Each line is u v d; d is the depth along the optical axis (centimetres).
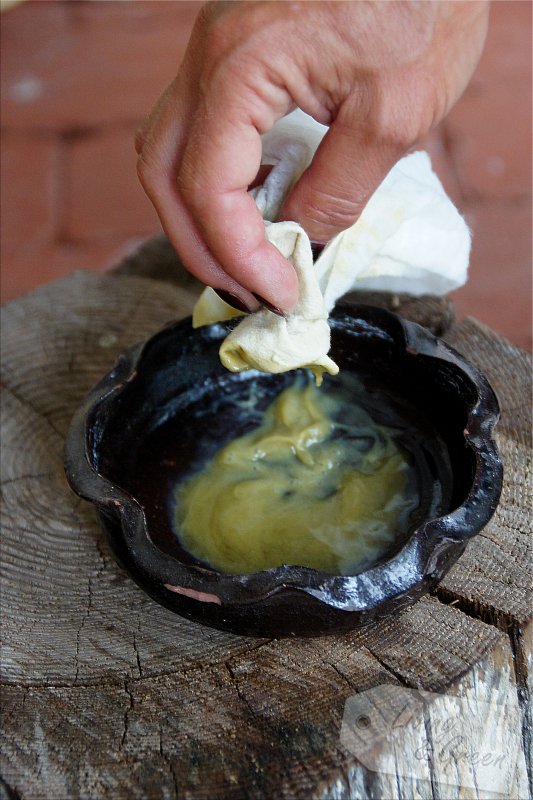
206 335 44
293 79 30
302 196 33
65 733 35
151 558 34
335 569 38
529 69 106
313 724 34
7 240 91
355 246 38
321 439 43
